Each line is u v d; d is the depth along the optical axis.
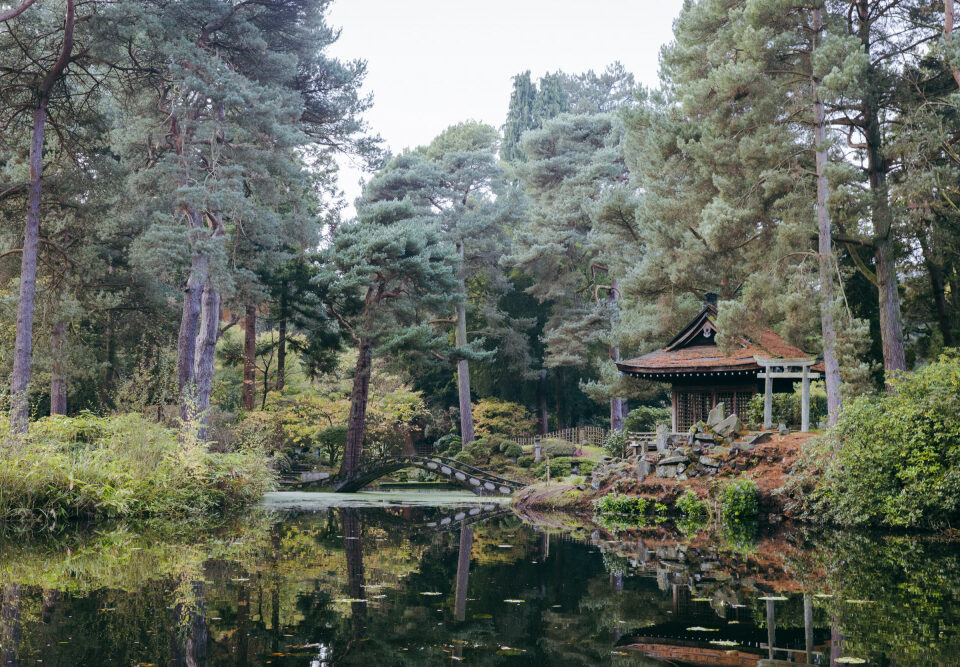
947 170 22.12
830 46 21.14
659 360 26.11
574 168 45.97
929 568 10.56
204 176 25.64
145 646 6.08
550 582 9.32
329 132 32.88
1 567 10.03
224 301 35.84
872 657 5.81
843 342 21.30
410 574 9.84
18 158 27.02
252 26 26.02
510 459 41.56
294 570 10.00
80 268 30.00
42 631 6.54
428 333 36.44
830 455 17.45
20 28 22.58
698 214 28.02
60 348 29.48
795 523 17.42
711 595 8.46
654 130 29.84
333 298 38.56
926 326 28.14
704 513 18.91
